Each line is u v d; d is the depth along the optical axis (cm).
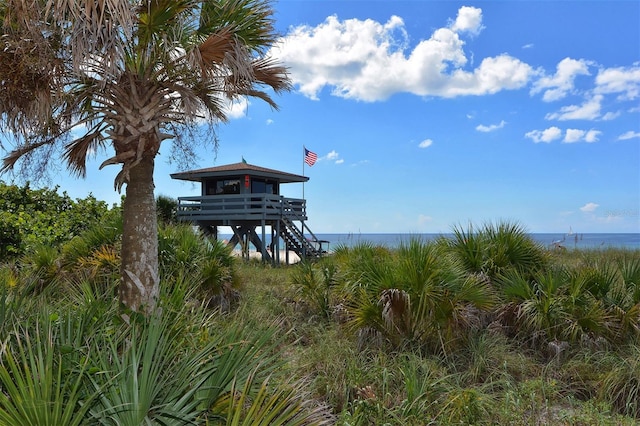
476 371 517
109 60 393
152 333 265
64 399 224
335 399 448
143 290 463
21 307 338
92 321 330
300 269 904
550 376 523
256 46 521
